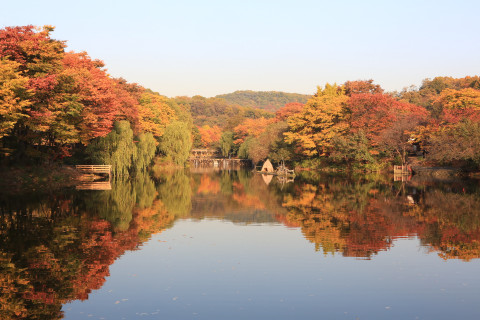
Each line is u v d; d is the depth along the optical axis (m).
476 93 94.50
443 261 21.23
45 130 45.81
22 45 42.97
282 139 109.81
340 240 25.88
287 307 15.48
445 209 37.47
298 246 24.25
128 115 77.12
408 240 25.70
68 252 22.11
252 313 14.94
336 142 90.62
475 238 26.16
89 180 60.19
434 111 105.62
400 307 15.57
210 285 17.67
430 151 74.19
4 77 37.75
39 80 41.88
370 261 21.25
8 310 14.91
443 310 15.31
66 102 46.44
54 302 15.70
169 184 63.25
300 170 101.81
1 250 22.22
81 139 55.59
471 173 71.44
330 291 17.11
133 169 84.56
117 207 37.50
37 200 39.00
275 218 33.62
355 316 14.79
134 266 20.09
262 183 68.00
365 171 89.06
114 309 15.13
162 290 17.03
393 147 84.56
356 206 39.81
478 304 15.84
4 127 38.56
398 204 40.78
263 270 19.72
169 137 103.50
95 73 63.16
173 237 26.34
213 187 60.59
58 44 47.66
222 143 179.62
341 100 100.88
